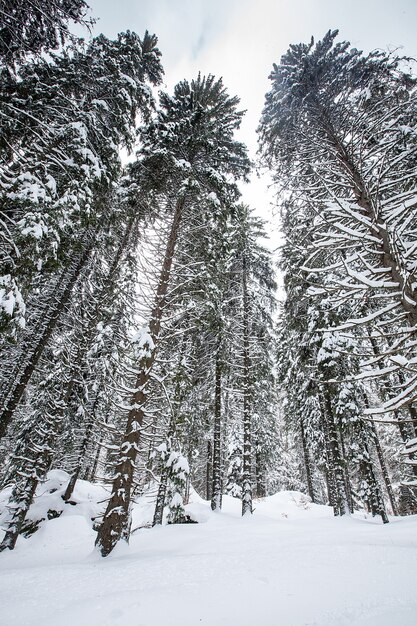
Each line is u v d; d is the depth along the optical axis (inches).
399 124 281.1
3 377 575.8
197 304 462.9
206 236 458.3
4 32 280.5
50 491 645.3
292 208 343.0
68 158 331.6
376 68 312.3
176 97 495.8
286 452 1290.6
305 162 321.4
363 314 352.5
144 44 557.9
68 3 248.8
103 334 525.7
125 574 214.7
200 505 574.9
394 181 224.5
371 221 212.4
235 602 155.9
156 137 446.9
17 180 277.4
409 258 192.1
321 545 268.8
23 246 259.8
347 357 477.7
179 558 249.4
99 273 515.5
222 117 510.3
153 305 391.2
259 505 748.6
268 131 383.2
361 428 573.0
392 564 196.5
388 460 952.3
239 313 745.6
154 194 457.4
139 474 476.4
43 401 525.7
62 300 478.6
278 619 133.3
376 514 600.4
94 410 593.6
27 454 537.0
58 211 283.7
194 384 571.2
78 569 237.1
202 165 477.7
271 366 812.6
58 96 350.0
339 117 326.0
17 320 233.1
